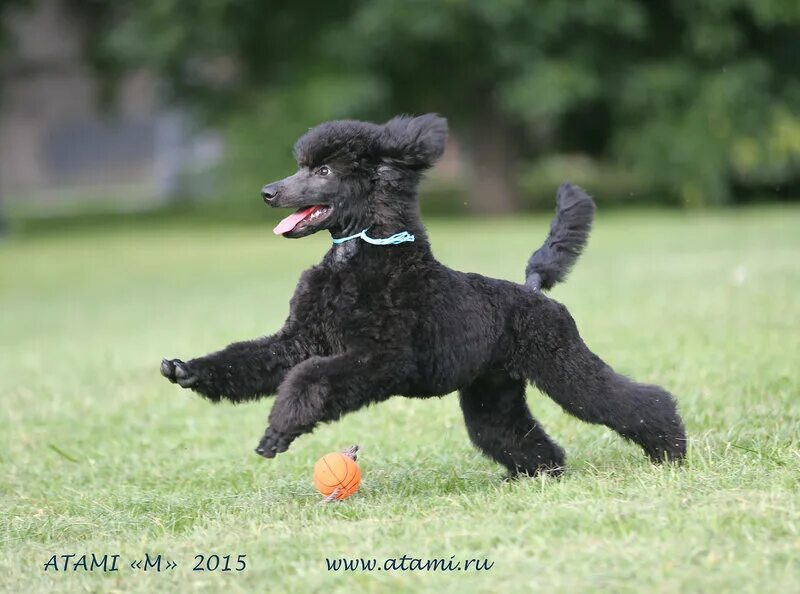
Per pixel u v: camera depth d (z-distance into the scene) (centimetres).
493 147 4028
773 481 706
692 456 785
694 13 3734
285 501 774
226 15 3759
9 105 5516
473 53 3825
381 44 3722
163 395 1220
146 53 3778
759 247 2405
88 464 964
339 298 725
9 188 6162
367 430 1009
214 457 960
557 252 841
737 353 1180
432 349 729
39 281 2655
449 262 2400
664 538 597
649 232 2986
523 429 823
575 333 786
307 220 748
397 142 745
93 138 6288
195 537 677
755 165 3906
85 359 1479
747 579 537
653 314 1499
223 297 2155
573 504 671
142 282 2548
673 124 3809
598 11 3603
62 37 5231
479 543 613
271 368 726
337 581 570
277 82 3912
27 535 731
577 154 4472
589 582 541
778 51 3959
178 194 5141
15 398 1241
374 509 714
